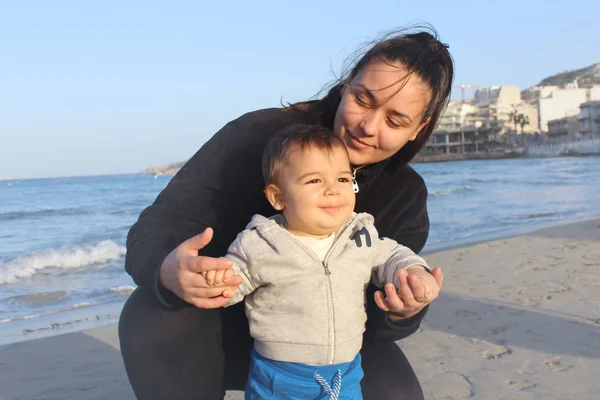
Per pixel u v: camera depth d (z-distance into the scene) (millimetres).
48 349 4941
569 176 39906
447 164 95188
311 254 2004
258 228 2035
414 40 2068
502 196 23625
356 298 2051
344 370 2021
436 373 3896
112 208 26359
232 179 2189
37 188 62312
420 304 1865
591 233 10664
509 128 134500
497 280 6902
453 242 11336
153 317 2053
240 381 2375
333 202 1981
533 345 4406
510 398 3455
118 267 9492
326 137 2008
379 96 1954
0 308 6824
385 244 2164
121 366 4484
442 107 2168
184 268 1743
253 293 2062
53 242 14188
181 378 2098
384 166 2277
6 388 4031
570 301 5691
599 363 3977
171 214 2154
